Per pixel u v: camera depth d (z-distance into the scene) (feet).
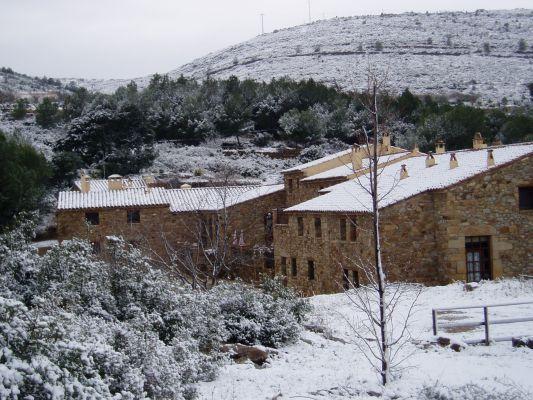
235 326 65.92
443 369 52.54
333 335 70.33
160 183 218.59
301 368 56.18
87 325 43.78
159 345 45.44
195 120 296.71
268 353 61.31
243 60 644.27
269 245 174.09
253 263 165.99
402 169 131.44
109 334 43.83
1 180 162.61
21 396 30.48
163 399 41.96
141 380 39.04
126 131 256.93
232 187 187.52
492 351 59.67
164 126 296.71
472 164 124.67
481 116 251.60
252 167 253.44
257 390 48.47
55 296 51.70
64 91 560.61
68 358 33.91
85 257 58.54
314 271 133.69
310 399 44.91
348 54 569.23
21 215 64.54
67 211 167.84
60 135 282.97
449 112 253.44
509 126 248.93
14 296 53.11
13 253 56.80
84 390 32.48
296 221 140.56
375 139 48.14
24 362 31.19
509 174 117.39
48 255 58.03
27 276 56.59
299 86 324.80
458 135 244.22
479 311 78.54
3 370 29.66
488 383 46.62
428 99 312.50
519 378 48.91
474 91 441.27
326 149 275.18
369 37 621.31
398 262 113.91
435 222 116.47
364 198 121.39
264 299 71.20
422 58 538.47
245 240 172.76
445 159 138.10
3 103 378.53
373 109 52.31
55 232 194.39
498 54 544.62
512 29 620.08
